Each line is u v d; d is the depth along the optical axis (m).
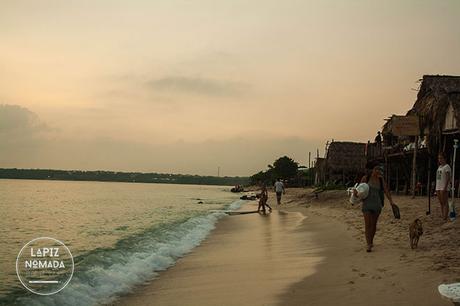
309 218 21.83
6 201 42.91
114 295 7.98
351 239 12.55
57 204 40.03
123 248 12.97
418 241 10.08
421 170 26.28
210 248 13.42
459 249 8.87
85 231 18.66
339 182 45.59
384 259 8.84
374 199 9.84
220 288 8.10
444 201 12.02
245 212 28.08
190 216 27.25
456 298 5.03
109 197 58.31
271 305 6.71
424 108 23.92
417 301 6.07
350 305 6.22
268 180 103.31
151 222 22.84
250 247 13.14
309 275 8.34
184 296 7.73
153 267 10.38
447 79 26.27
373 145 32.53
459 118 20.31
